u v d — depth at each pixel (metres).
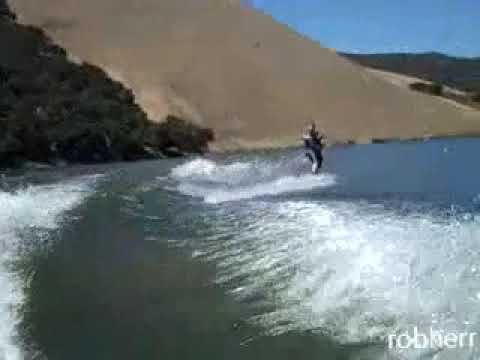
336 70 56.53
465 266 6.53
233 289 7.46
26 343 6.39
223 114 48.94
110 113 38.75
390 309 6.03
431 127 52.12
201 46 55.19
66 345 6.28
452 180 15.77
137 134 38.31
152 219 12.46
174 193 16.70
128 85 48.53
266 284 7.48
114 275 8.52
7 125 31.58
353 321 5.99
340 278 7.06
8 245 10.50
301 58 57.09
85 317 7.02
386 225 8.95
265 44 57.44
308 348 5.60
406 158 24.92
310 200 13.02
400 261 7.05
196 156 39.16
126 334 6.44
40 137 32.31
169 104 47.97
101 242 10.55
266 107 50.50
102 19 56.25
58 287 8.16
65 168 30.25
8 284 8.34
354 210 10.94
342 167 21.70
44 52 43.50
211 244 9.73
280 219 10.94
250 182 18.36
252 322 6.41
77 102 37.56
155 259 9.16
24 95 35.94
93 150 34.78
